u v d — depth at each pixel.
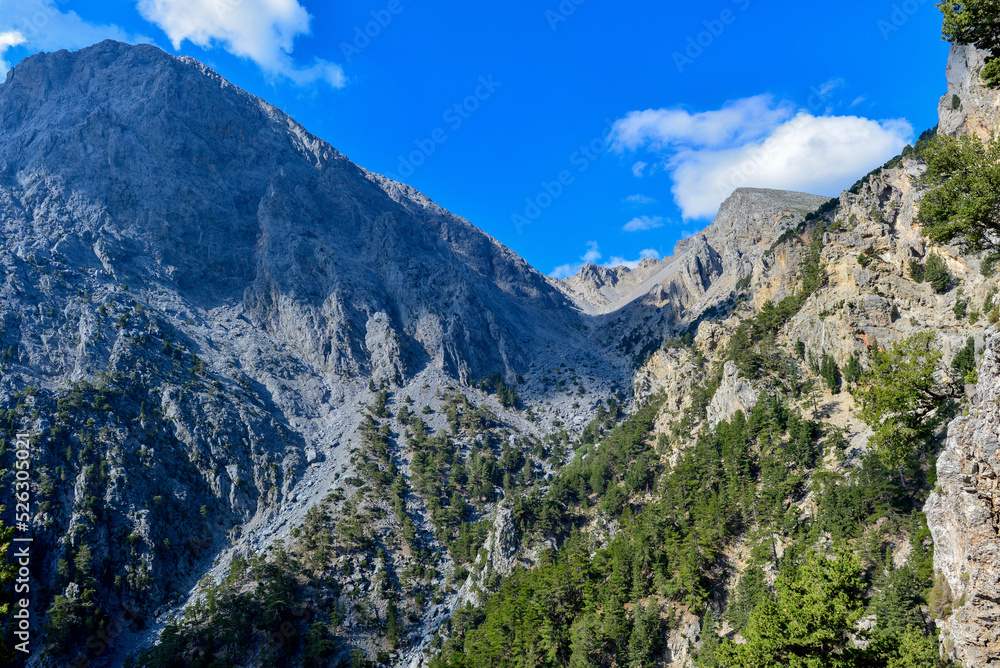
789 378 160.12
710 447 155.00
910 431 46.09
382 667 169.88
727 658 52.97
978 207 40.62
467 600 180.38
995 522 38.47
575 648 116.19
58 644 164.12
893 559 95.94
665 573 124.31
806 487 124.81
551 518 190.38
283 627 172.75
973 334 91.06
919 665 44.03
